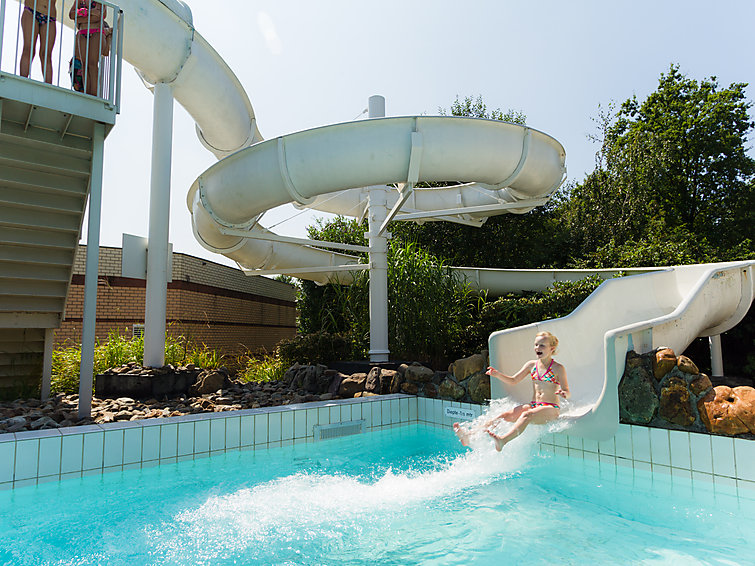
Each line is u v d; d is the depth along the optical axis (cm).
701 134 1736
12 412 470
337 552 251
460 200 945
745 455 336
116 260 1075
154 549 253
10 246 537
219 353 1262
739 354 818
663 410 385
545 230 1411
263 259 884
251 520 296
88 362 462
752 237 1725
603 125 1588
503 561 239
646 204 1409
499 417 423
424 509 318
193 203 736
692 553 247
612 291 580
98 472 380
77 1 518
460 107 1537
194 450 426
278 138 546
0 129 470
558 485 368
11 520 292
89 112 477
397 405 582
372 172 550
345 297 879
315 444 491
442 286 771
